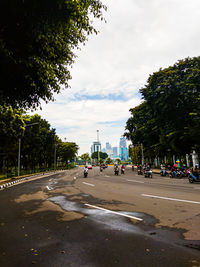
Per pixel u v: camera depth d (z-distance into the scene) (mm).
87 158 110750
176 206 6398
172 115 28375
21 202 8711
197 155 24000
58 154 63375
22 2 4637
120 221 5070
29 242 3973
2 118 17172
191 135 24359
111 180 17625
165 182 14820
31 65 5988
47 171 47562
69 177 24188
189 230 4195
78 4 4961
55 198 9188
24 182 20406
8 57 5402
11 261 3168
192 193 8930
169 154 32875
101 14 5332
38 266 2973
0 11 4867
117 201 7742
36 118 36375
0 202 9023
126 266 2867
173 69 27438
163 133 30734
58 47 6516
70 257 3223
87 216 5723
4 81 6734
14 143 29922
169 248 3395
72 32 6809
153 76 28578
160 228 4402
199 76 23438
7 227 5066
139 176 22547
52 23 5273
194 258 3029
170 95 25625
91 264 2963
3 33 5211
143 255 3178
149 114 31844
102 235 4141
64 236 4211
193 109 24766
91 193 10219
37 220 5617
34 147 36250
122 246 3549
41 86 7547
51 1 4875
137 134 41281
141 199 7914
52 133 45188
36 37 5504
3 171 40312
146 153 47750
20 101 8461
